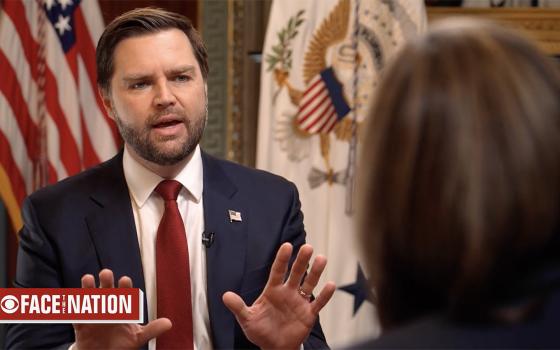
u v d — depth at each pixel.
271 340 1.44
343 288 3.20
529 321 0.59
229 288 1.73
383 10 3.22
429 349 0.60
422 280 0.64
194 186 1.79
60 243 1.74
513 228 0.59
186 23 1.79
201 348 1.71
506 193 0.59
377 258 0.66
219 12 3.88
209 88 3.90
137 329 1.38
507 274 0.61
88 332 1.37
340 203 3.23
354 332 3.18
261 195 1.88
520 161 0.60
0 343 2.46
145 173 1.78
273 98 3.29
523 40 0.66
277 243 1.82
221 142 3.89
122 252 1.73
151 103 1.69
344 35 3.25
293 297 1.45
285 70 3.27
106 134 3.39
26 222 1.80
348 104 3.23
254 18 3.83
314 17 3.28
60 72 3.38
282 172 3.26
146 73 1.69
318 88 3.23
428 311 0.65
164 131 1.69
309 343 1.69
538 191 0.59
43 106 3.43
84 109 3.40
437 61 0.65
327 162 3.25
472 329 0.60
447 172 0.61
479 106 0.62
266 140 3.29
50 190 1.84
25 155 3.43
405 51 0.68
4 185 3.37
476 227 0.59
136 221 1.78
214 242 1.76
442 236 0.61
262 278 1.77
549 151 0.60
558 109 0.62
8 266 3.92
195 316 1.72
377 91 0.68
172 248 1.70
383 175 0.65
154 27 1.73
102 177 1.84
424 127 0.63
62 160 3.34
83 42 3.42
